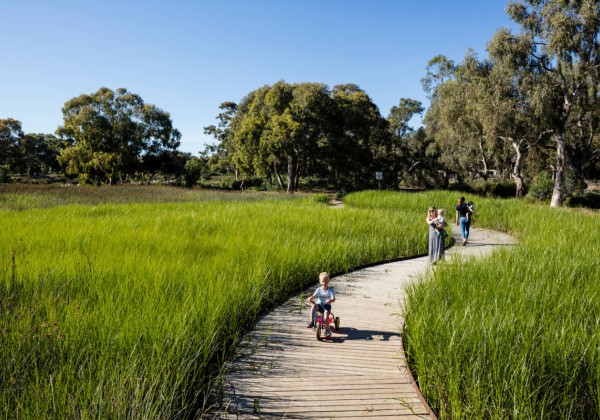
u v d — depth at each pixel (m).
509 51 36.81
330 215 20.88
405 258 14.83
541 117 37.88
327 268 12.22
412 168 73.25
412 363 6.52
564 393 4.88
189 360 5.78
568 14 35.56
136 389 4.74
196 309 7.07
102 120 63.00
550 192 43.31
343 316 8.74
